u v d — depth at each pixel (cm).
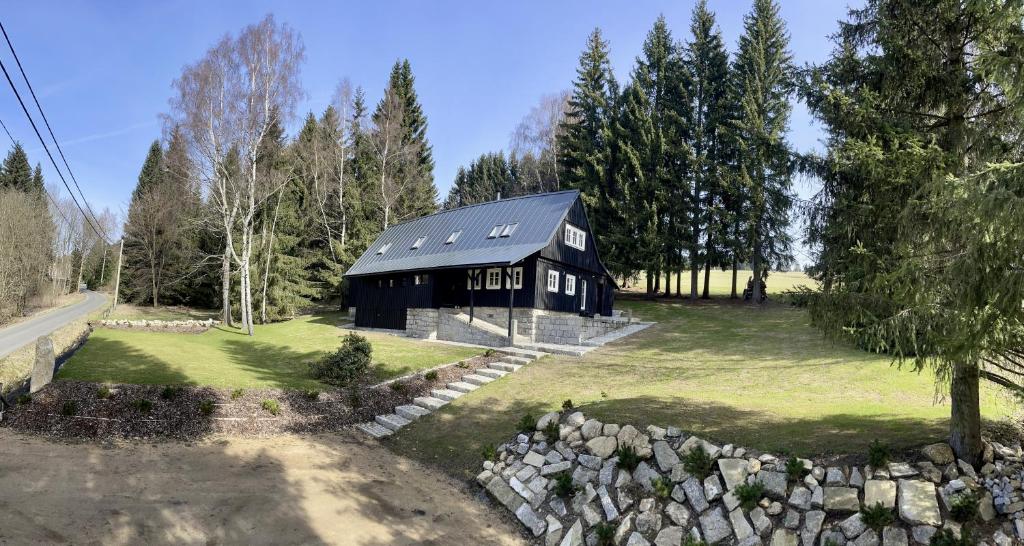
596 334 2494
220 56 2652
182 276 4225
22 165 7012
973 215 596
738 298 3444
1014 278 552
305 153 3962
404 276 2814
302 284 3775
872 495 691
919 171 750
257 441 1191
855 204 868
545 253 2478
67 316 4094
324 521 844
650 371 1694
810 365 1608
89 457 989
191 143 2697
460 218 3006
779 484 752
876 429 890
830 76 971
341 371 1622
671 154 3344
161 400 1267
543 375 1719
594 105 3769
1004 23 709
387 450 1237
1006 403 1045
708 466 826
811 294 880
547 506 916
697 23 3391
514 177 6200
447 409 1449
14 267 4094
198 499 868
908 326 695
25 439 1037
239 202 3141
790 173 1038
